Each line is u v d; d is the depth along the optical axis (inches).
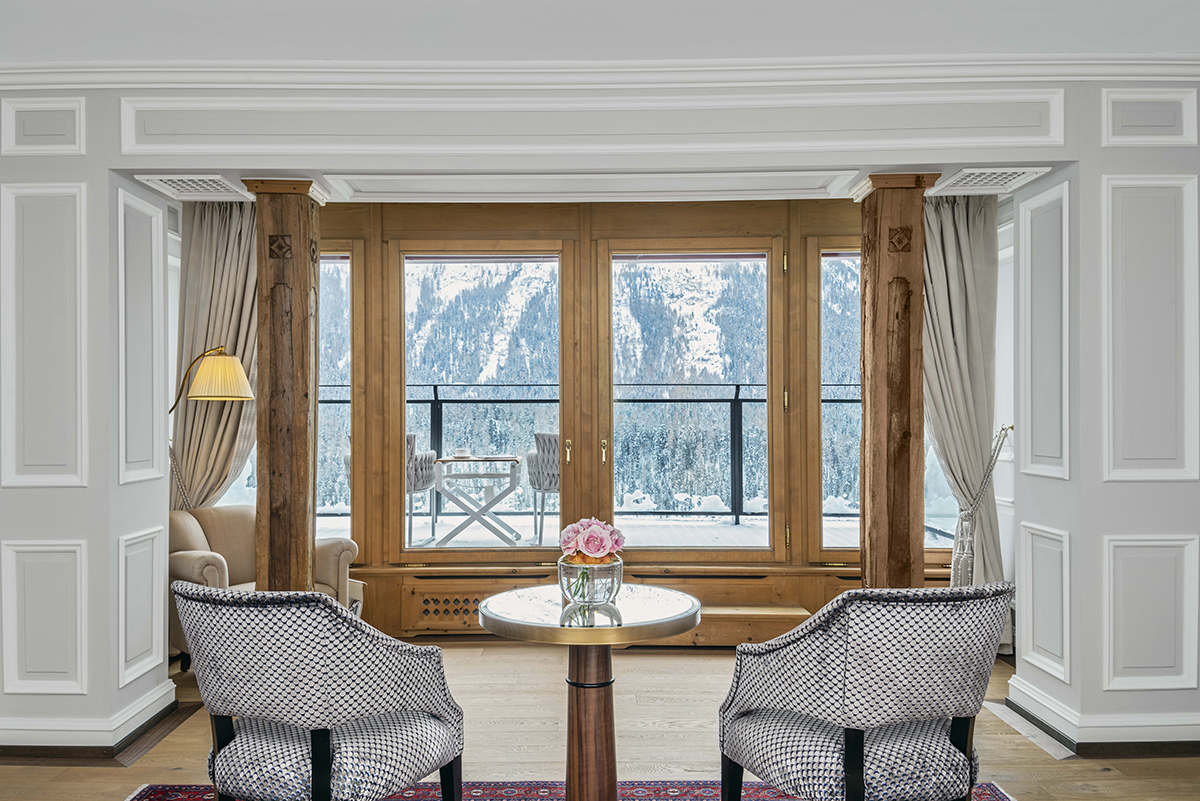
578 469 186.7
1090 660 123.9
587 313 186.1
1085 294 125.1
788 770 79.2
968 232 175.0
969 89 126.5
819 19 111.7
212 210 176.4
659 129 129.0
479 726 131.1
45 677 122.9
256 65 124.0
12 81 123.3
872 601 73.5
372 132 128.3
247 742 79.4
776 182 147.9
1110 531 124.5
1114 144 125.3
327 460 187.3
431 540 187.6
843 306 185.6
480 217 185.6
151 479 135.3
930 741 79.2
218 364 151.5
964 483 173.3
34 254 124.0
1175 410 125.0
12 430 123.3
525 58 124.0
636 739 125.9
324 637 74.5
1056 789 110.3
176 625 155.0
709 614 174.2
